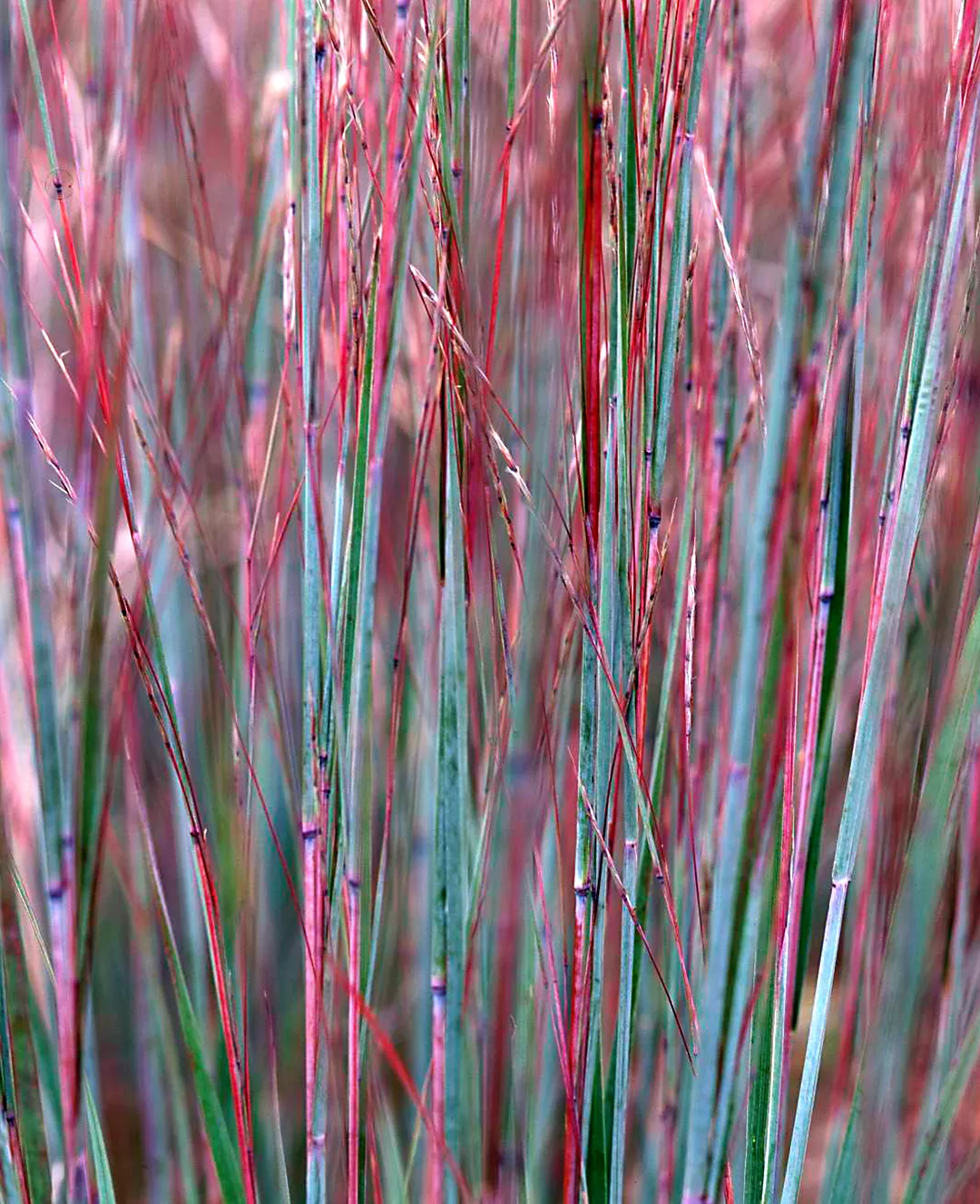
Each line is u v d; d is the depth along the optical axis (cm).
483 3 65
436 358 63
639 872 65
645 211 61
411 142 60
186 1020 64
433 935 64
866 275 62
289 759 69
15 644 65
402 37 61
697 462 66
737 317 65
